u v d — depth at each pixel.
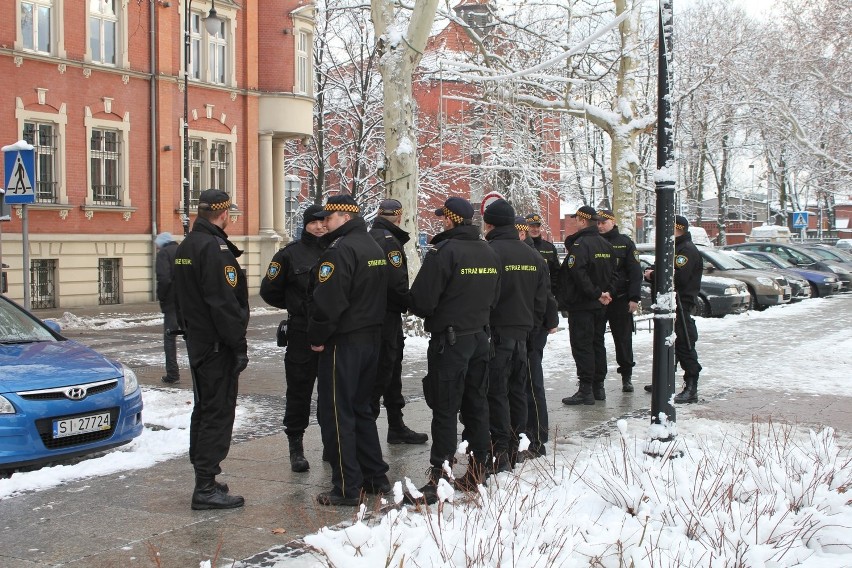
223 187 28.48
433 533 4.32
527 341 7.23
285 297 6.87
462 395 6.20
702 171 45.25
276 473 6.75
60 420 6.77
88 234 23.80
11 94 22.03
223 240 5.71
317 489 6.26
